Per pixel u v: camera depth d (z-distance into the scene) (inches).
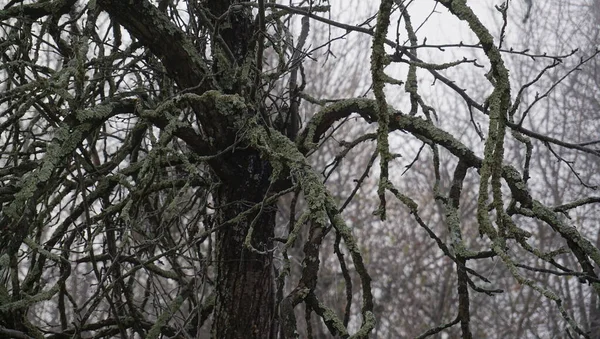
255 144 151.3
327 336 486.6
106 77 179.8
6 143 189.5
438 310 553.6
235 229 169.8
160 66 191.0
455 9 107.7
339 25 170.9
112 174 169.0
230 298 167.8
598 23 586.9
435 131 162.2
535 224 555.5
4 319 148.2
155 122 159.6
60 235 176.9
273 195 155.3
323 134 177.3
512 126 158.2
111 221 184.5
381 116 103.5
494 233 101.3
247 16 184.9
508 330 541.3
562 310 124.0
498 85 103.5
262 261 170.1
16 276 137.6
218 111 162.7
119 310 200.8
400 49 150.4
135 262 199.6
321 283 547.5
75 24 203.2
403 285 590.9
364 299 117.7
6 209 135.6
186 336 171.0
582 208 542.0
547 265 526.9
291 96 180.7
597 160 548.1
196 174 154.7
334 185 611.5
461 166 158.2
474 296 565.0
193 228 172.9
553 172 557.3
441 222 619.2
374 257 613.9
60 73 158.4
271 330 169.6
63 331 182.2
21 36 197.6
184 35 164.2
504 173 153.6
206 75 161.5
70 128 147.2
